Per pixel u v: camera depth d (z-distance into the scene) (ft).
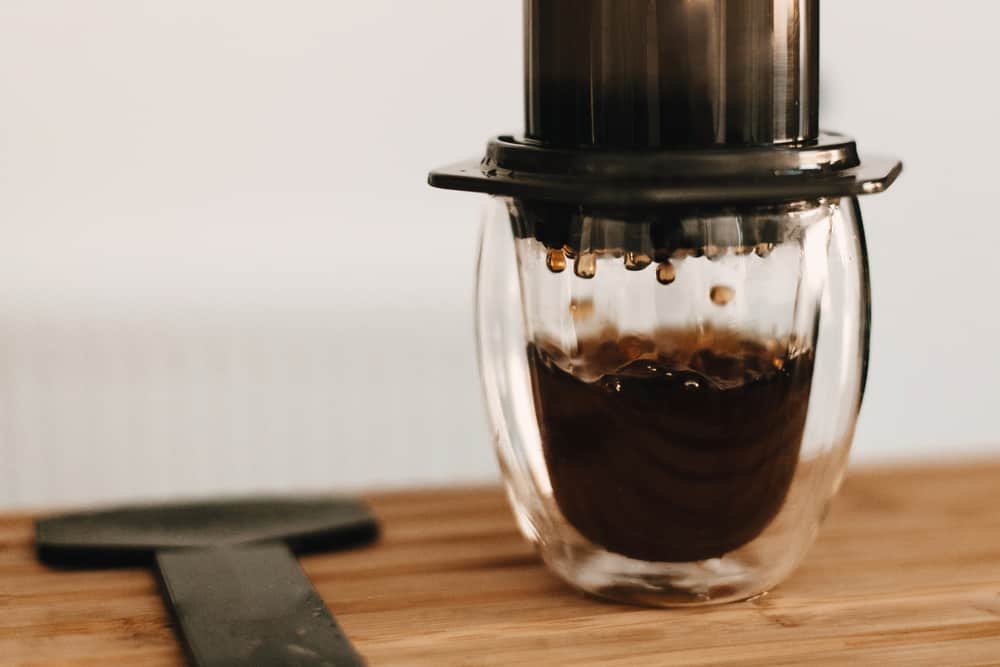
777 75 1.60
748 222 1.60
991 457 2.14
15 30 3.55
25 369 3.75
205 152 3.69
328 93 3.69
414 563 1.82
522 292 1.68
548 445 1.68
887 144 3.92
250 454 3.89
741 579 1.71
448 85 3.73
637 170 1.56
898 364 4.13
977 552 1.84
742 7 1.58
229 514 1.89
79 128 3.64
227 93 3.66
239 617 1.65
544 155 1.61
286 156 3.72
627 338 1.63
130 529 1.85
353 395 3.89
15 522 1.94
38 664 1.62
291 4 3.63
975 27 3.85
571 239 1.62
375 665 1.61
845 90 3.86
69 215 3.68
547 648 1.64
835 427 1.72
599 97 1.60
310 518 1.88
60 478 3.83
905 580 1.77
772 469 1.66
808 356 1.66
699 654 1.63
